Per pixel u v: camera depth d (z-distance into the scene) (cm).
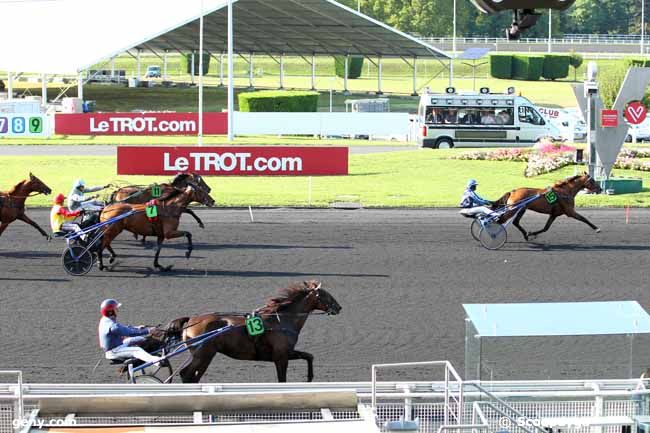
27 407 1551
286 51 9869
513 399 1551
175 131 6412
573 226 3856
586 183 3447
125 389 1573
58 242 3450
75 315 2566
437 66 13150
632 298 2794
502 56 11794
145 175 4728
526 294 2820
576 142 6262
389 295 2800
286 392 1433
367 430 1267
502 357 1558
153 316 2547
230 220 3888
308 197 4316
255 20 8350
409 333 2447
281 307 1953
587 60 12706
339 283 2927
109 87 9781
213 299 2723
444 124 6119
